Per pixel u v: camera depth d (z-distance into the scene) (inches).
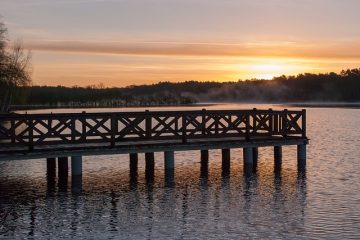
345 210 602.5
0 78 2140.7
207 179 794.8
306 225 543.8
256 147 914.7
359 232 519.5
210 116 848.9
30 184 748.6
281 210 604.1
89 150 737.0
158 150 783.7
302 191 708.0
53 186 734.5
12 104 2701.8
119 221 560.1
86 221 559.8
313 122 2396.7
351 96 6889.8
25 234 514.9
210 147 823.7
